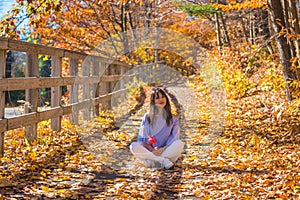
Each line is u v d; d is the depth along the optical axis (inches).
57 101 299.7
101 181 189.6
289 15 348.8
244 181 183.6
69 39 707.4
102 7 701.3
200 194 168.1
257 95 460.1
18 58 1643.7
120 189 173.9
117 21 730.8
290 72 354.6
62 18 669.3
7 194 161.5
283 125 301.4
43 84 264.7
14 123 226.7
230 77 502.9
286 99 374.0
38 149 242.4
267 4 363.9
